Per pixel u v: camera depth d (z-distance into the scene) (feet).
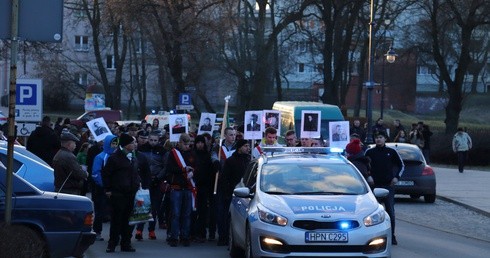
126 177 45.60
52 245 35.81
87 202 37.04
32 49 138.92
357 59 235.20
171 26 134.21
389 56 130.62
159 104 255.50
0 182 35.47
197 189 50.67
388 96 262.67
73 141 47.62
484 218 68.90
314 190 39.78
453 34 188.44
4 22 31.45
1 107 203.92
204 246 49.39
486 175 116.26
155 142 55.67
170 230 49.73
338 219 36.19
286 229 36.11
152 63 212.64
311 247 35.91
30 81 59.57
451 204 80.12
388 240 37.06
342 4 156.04
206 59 165.07
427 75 296.10
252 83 167.84
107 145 49.19
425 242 52.24
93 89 198.70
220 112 242.58
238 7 161.99
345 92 187.62
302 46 193.36
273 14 170.60
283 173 41.04
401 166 50.03
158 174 54.13
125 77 247.91
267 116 63.72
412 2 163.02
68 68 229.86
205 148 50.78
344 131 60.03
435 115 271.08
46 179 50.44
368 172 49.90
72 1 202.49
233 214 43.73
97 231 51.47
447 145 146.92
